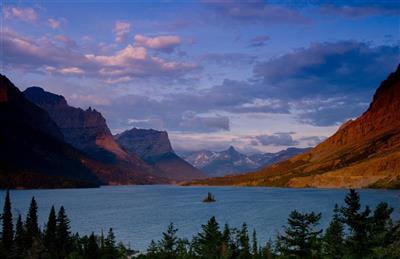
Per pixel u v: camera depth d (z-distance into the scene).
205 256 98.12
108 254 111.56
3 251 115.25
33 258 107.06
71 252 112.31
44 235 123.56
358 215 75.31
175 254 109.06
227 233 103.12
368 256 72.56
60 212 125.19
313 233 82.56
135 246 137.75
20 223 122.50
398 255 72.94
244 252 99.69
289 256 88.06
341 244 79.31
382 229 74.69
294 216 83.56
